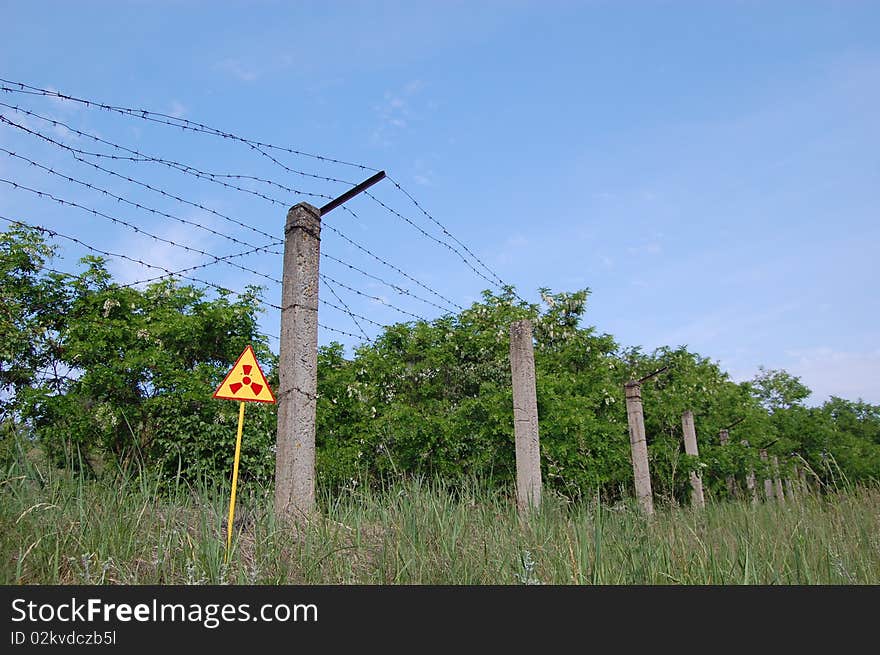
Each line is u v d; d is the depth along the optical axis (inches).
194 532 227.0
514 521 274.7
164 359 463.5
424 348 670.5
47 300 512.7
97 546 201.3
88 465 260.4
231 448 431.2
